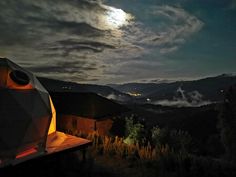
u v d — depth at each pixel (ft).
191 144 81.82
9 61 42.80
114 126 80.18
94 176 39.32
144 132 77.00
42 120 38.50
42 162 36.29
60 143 41.93
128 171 43.68
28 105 37.60
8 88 36.94
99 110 81.82
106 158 50.21
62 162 39.96
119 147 55.26
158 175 42.14
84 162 43.19
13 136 33.81
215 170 44.55
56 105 84.64
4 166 30.86
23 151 34.68
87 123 77.77
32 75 45.65
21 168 33.65
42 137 37.68
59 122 80.38
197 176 41.78
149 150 56.95
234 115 77.36
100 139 62.49
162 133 78.89
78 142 42.73
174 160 47.03
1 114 34.01
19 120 35.09
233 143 76.18
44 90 45.44
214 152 86.28
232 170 45.78
